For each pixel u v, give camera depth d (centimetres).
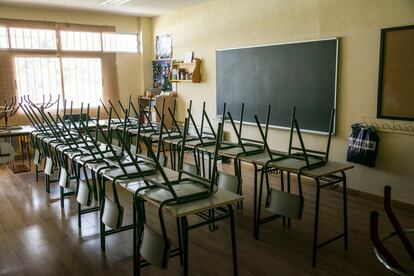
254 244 317
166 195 227
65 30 714
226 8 600
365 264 282
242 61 576
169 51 755
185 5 668
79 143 405
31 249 311
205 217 342
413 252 148
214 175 231
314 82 472
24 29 675
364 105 421
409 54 373
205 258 293
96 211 383
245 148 358
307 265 281
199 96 684
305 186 479
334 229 346
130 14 763
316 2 461
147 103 780
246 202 425
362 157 412
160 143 285
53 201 430
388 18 389
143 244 221
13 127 557
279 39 515
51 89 718
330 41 447
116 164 292
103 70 763
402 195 397
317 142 480
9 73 664
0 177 535
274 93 529
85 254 301
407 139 386
